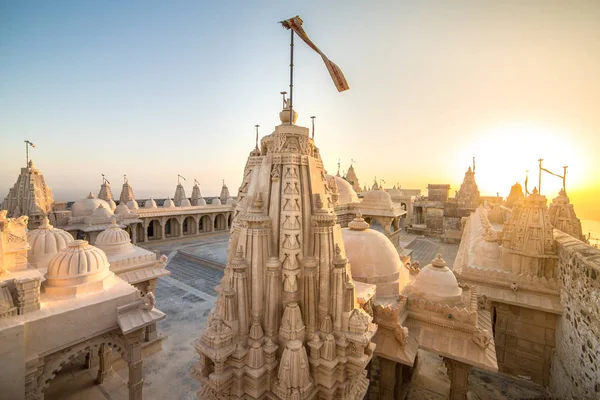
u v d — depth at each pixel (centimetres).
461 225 5616
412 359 1302
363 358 907
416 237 5944
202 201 6450
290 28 1018
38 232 1850
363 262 1634
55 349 1210
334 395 934
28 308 1208
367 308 1339
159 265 2191
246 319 905
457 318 1406
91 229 3881
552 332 1831
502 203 5453
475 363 1305
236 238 1051
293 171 966
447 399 1628
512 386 1817
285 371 840
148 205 5322
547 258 1941
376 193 4016
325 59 1039
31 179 3484
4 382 1056
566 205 2583
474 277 2108
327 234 960
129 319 1386
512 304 1909
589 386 1333
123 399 1555
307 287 928
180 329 2278
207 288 3184
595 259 1373
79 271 1423
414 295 1587
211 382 838
